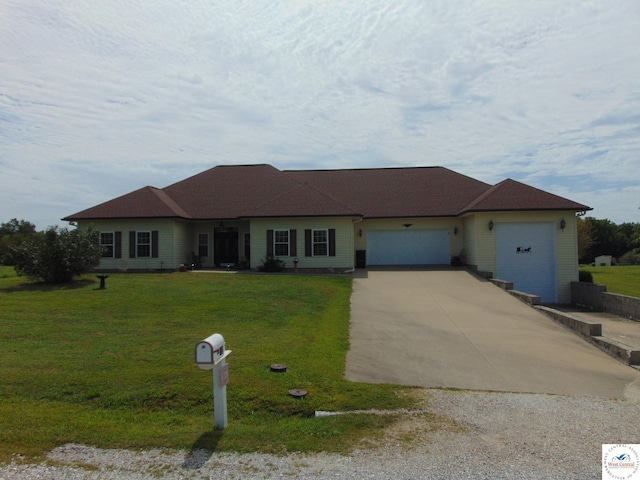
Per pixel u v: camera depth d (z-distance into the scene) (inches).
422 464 196.1
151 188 1077.1
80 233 767.1
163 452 205.2
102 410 251.1
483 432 234.4
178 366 310.3
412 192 1120.8
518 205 884.0
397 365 357.7
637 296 851.4
